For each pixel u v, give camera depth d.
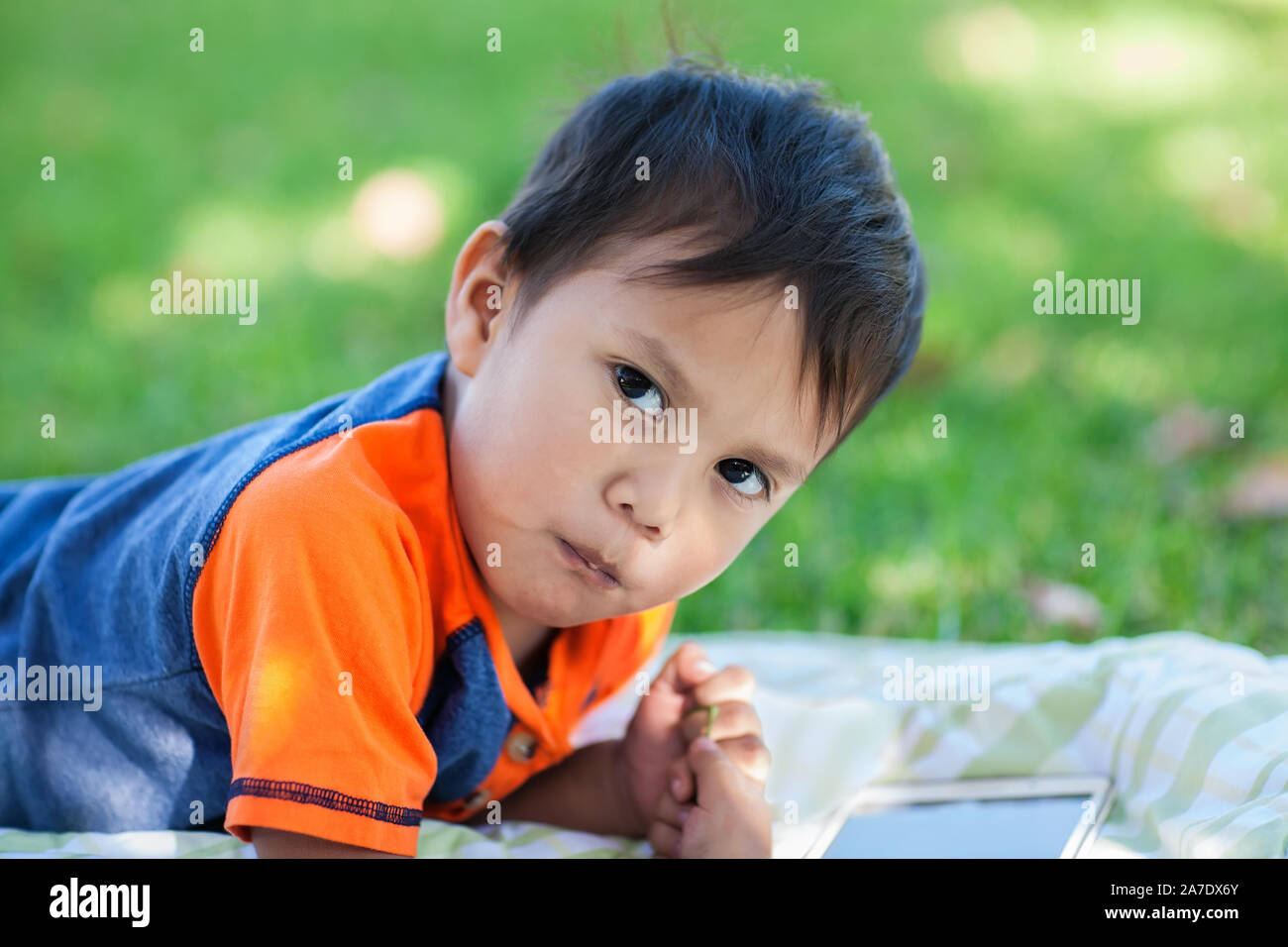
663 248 1.26
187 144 4.14
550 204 1.34
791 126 1.36
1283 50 5.56
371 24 5.19
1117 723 1.68
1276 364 3.15
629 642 1.65
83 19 5.02
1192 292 3.54
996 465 2.70
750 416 1.26
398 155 4.11
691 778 1.54
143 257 3.48
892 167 1.49
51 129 4.13
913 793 1.68
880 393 1.39
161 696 1.42
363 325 3.23
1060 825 1.55
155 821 1.49
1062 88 4.96
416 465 1.34
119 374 2.95
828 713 1.81
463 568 1.35
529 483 1.28
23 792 1.50
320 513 1.24
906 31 5.28
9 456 2.64
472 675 1.36
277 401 2.86
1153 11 5.88
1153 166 4.36
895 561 2.36
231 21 5.14
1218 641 1.94
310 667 1.21
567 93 1.68
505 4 5.42
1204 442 2.76
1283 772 1.45
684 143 1.31
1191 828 1.43
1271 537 2.39
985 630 2.19
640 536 1.27
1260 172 4.34
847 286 1.29
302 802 1.18
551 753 1.55
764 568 2.36
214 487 1.37
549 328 1.29
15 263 3.37
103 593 1.47
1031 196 4.11
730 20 1.85
